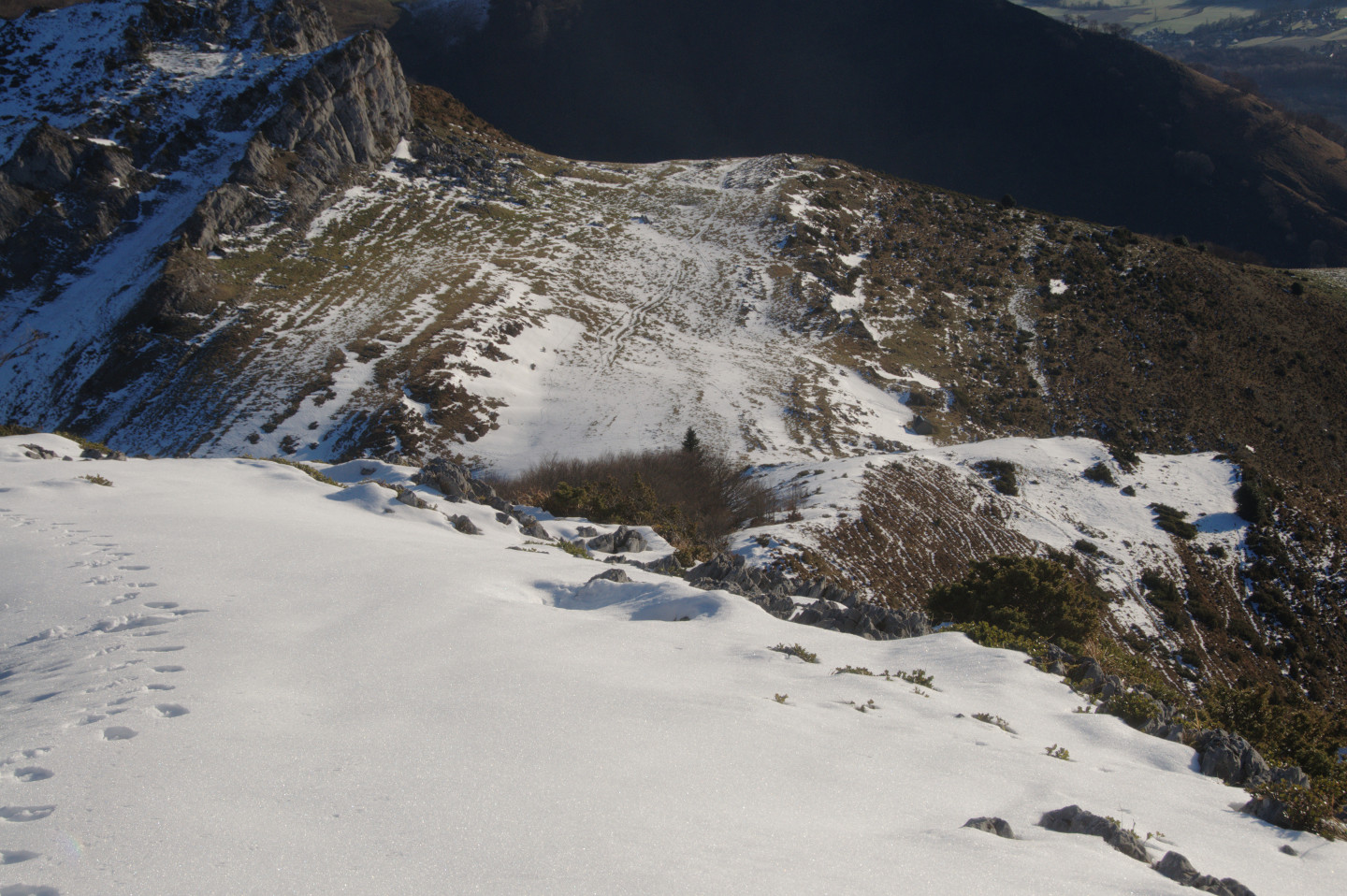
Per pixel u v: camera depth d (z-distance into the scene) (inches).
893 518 1533.0
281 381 2132.1
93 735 224.5
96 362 2209.6
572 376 2425.0
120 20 3380.9
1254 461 2664.9
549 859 173.5
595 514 951.6
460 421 2082.9
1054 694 377.4
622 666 323.6
